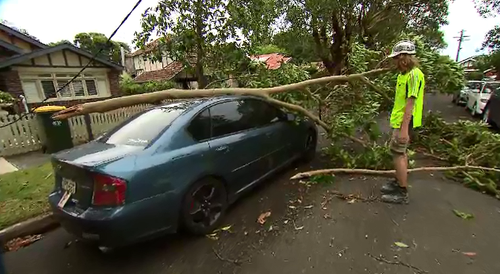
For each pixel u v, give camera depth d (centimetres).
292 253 241
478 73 2194
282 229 280
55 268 240
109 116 837
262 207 330
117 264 240
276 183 399
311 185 385
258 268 225
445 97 1794
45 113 639
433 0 1248
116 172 212
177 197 249
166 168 241
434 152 498
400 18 1422
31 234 300
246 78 557
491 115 816
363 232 267
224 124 314
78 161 223
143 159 231
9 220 304
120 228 212
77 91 1355
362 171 400
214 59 593
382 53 526
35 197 364
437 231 264
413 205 316
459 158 414
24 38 1352
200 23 544
